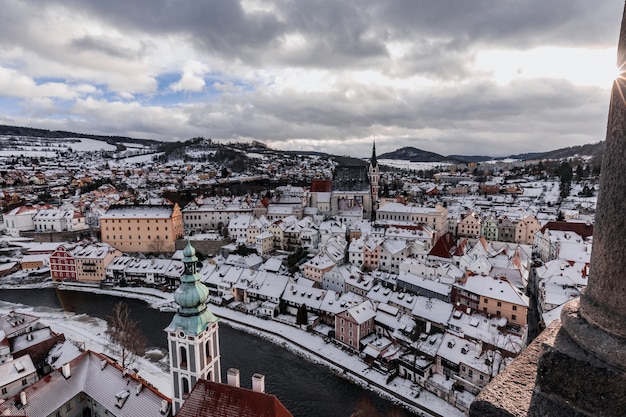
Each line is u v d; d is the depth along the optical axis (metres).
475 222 171.12
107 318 108.50
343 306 99.31
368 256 130.25
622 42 7.04
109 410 54.41
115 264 139.50
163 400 52.75
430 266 109.75
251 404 42.91
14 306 117.56
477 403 8.79
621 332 6.98
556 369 7.57
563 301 88.38
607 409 6.89
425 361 75.31
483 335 77.00
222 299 115.12
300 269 132.88
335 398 72.88
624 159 6.87
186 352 49.69
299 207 197.12
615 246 7.08
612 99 7.30
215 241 161.12
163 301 120.94
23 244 162.75
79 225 180.75
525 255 129.25
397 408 69.19
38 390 55.16
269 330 99.25
